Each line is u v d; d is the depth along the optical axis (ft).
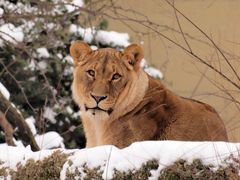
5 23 52.60
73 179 25.84
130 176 24.63
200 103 36.45
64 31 55.72
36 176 27.35
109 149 25.79
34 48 53.21
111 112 33.99
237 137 27.61
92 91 33.63
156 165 24.44
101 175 25.27
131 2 51.75
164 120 34.09
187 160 24.07
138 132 33.81
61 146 48.62
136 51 34.73
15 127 47.50
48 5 47.11
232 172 23.70
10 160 28.86
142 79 34.63
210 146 24.29
